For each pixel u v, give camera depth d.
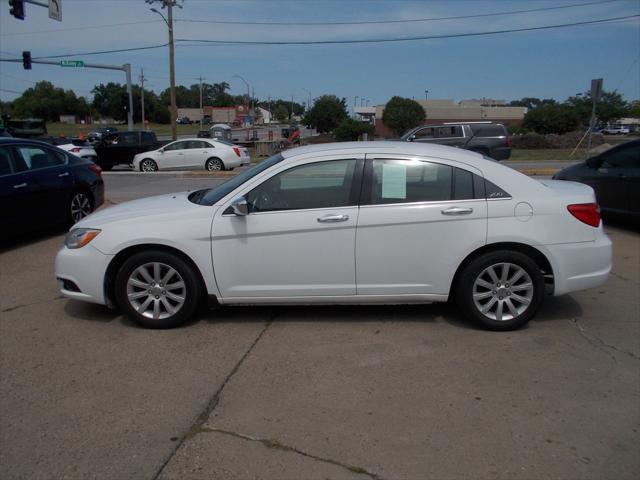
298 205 4.71
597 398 3.65
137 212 4.94
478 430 3.29
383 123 64.75
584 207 4.70
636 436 3.22
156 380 3.94
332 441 3.19
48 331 4.83
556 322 4.95
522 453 3.07
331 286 4.73
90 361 4.25
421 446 3.14
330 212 4.64
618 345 4.46
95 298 4.86
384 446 3.14
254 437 3.24
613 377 3.93
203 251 4.68
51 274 6.58
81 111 121.19
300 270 4.70
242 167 25.48
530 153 33.22
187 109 128.88
